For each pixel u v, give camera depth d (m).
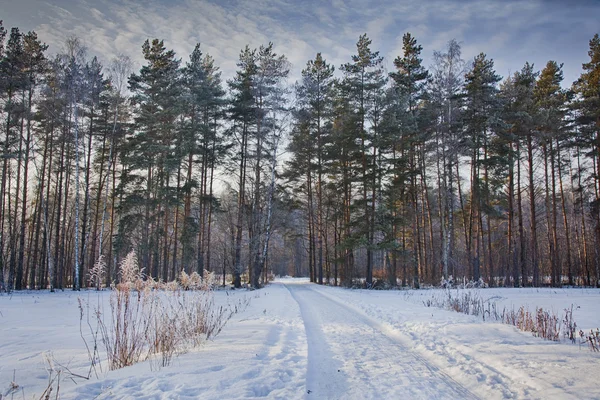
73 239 38.53
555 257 28.97
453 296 16.31
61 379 4.55
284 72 26.05
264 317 10.41
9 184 28.31
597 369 5.10
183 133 25.11
